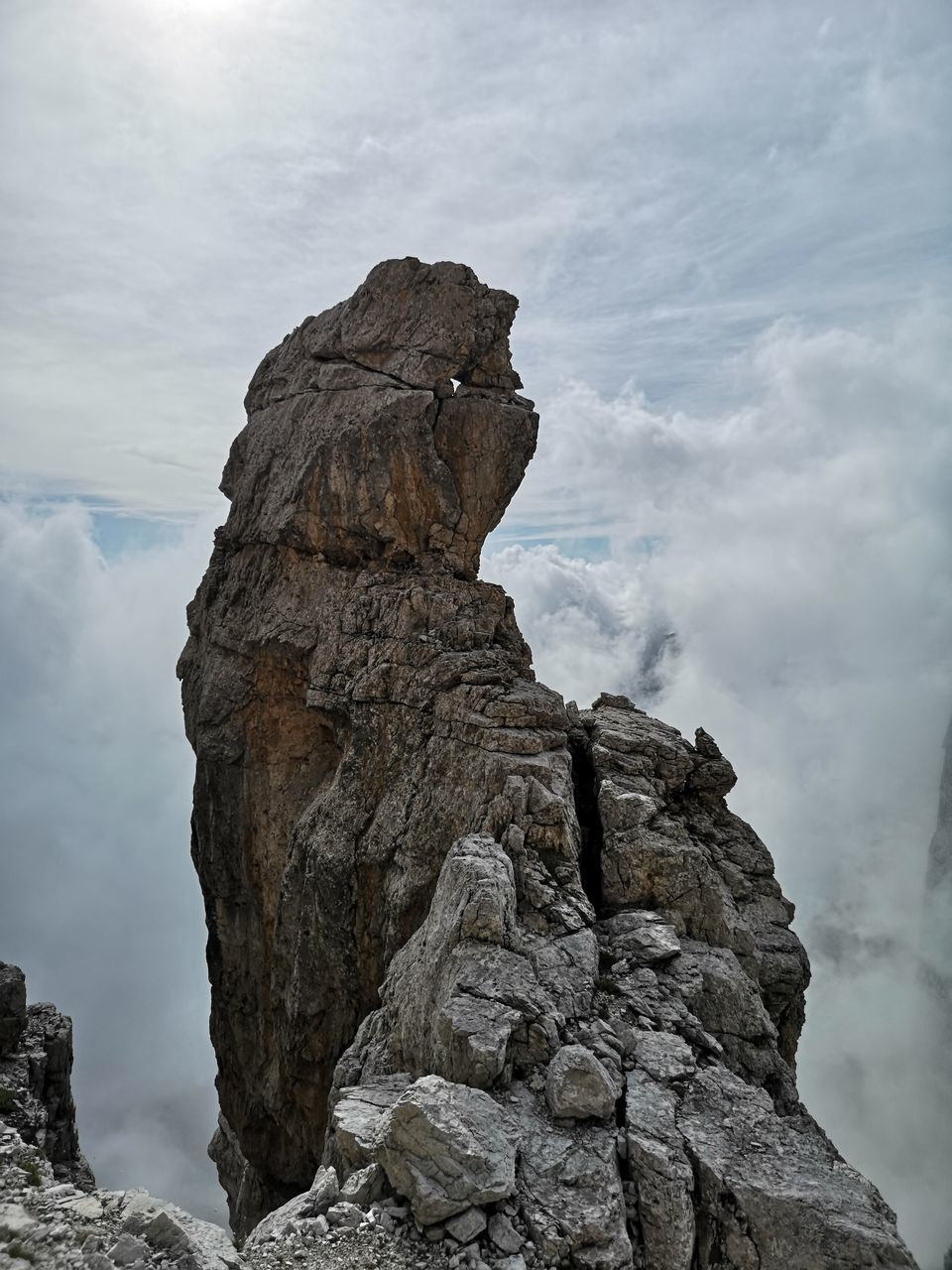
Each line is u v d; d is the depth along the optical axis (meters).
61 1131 20.02
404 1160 11.36
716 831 23.39
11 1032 19.02
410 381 28.66
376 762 24.45
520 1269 10.26
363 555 28.72
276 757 29.48
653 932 18.00
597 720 26.31
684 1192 11.66
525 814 19.64
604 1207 11.15
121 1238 9.83
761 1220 11.31
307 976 24.30
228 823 30.56
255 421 33.53
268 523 30.45
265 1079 28.44
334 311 31.44
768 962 19.88
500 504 29.95
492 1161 11.31
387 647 25.47
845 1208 11.40
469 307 29.36
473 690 23.08
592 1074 13.01
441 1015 14.09
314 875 24.08
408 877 21.77
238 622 30.94
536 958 16.03
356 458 27.91
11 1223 9.91
